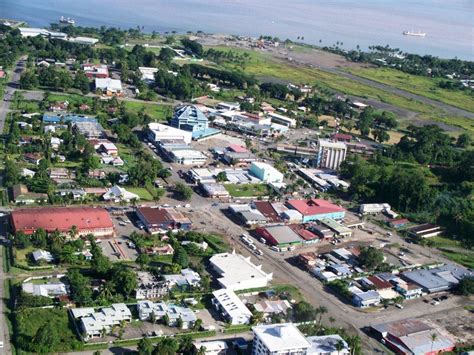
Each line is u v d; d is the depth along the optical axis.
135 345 164.38
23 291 176.12
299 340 162.50
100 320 168.00
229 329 178.12
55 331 163.50
